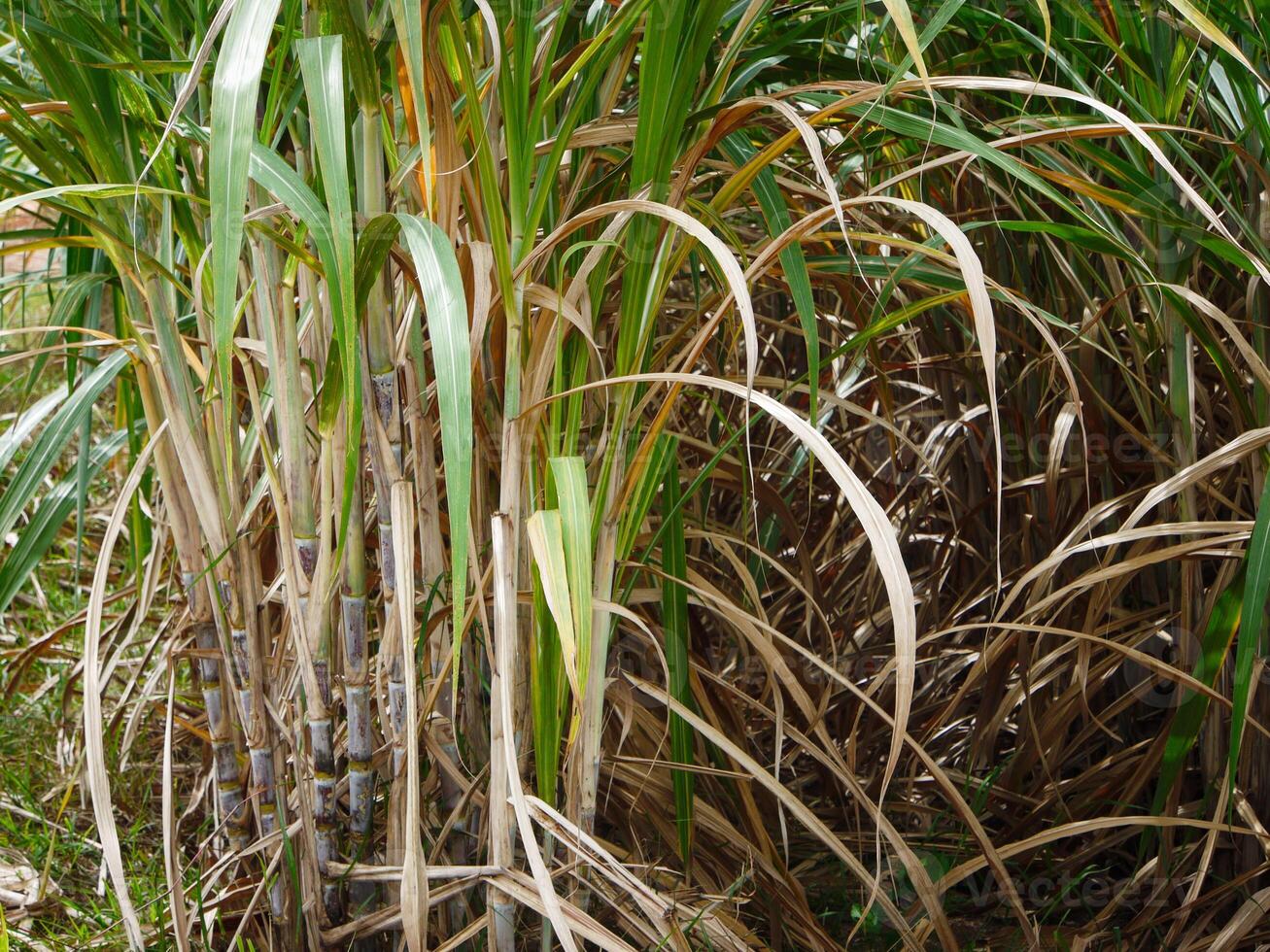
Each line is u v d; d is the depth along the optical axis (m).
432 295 1.11
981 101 1.77
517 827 1.51
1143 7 1.49
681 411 1.94
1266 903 1.60
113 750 2.16
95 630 1.48
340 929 1.55
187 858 1.98
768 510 2.14
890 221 1.83
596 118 1.47
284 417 1.42
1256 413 1.57
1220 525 1.49
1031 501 1.87
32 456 1.60
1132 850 1.89
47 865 1.84
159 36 1.54
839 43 1.66
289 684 1.71
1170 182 1.52
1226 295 1.75
